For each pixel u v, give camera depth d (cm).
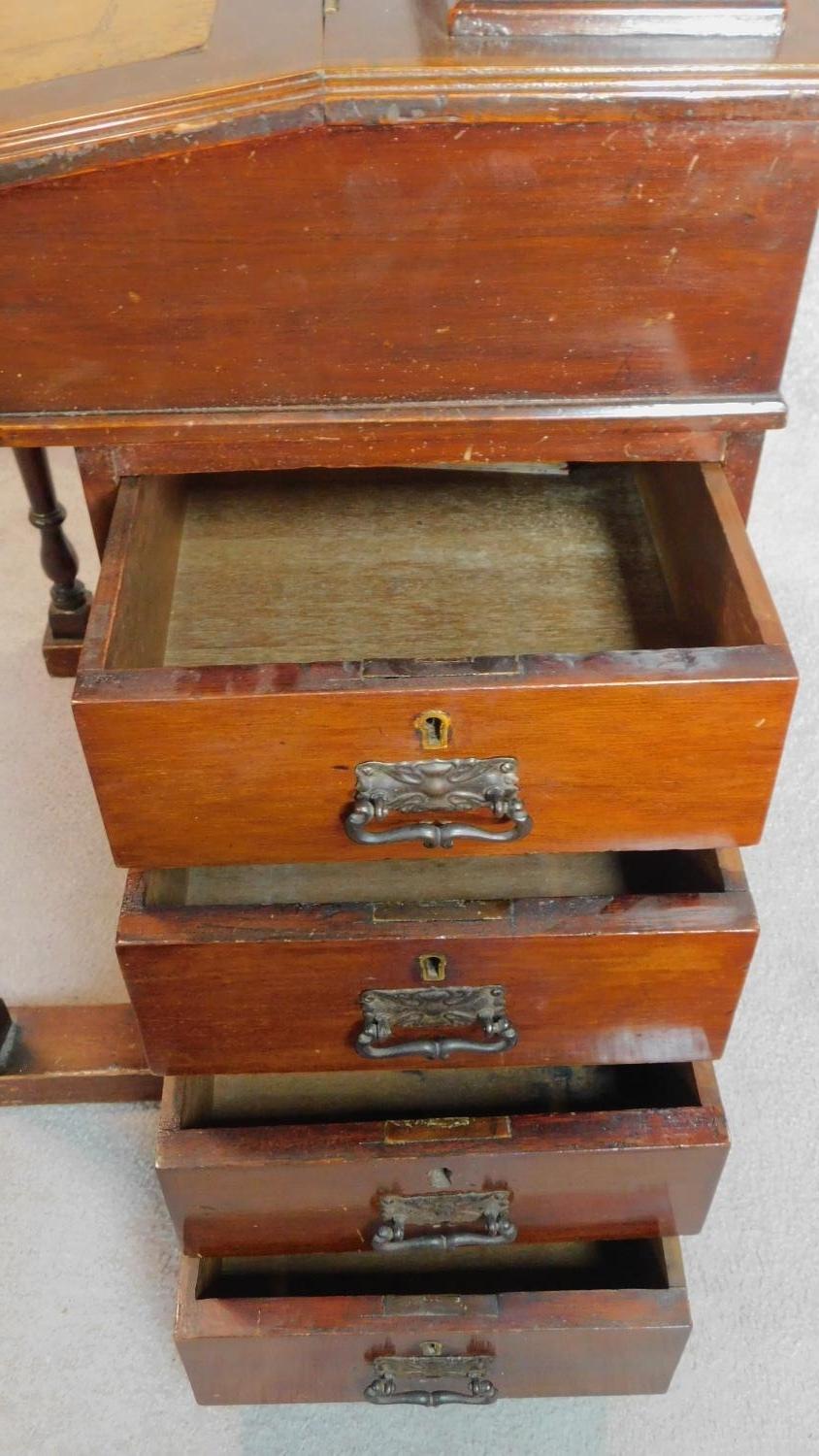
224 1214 98
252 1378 104
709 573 90
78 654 165
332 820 83
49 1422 111
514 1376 104
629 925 85
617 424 84
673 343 81
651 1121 93
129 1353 114
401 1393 104
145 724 76
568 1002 90
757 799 83
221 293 78
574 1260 111
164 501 101
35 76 75
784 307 80
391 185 74
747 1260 119
